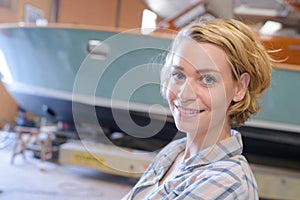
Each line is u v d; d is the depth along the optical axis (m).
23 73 2.76
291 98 2.21
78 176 2.66
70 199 2.15
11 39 2.64
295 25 2.29
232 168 0.60
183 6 2.22
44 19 5.00
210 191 0.57
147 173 0.87
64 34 2.36
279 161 2.58
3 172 2.59
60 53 2.45
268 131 2.33
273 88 2.17
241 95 0.65
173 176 0.70
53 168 2.82
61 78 2.55
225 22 0.65
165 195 0.66
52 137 3.00
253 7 2.29
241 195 0.57
